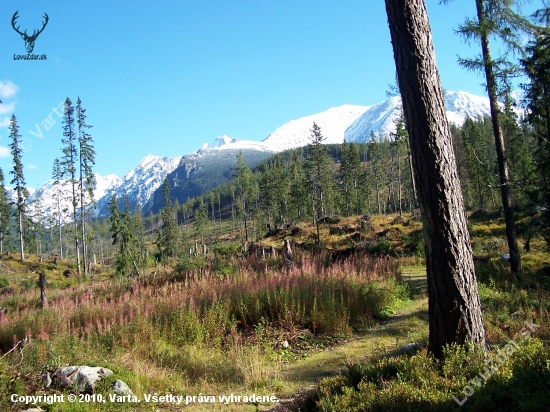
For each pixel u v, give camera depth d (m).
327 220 44.03
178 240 62.56
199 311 9.64
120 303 11.04
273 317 10.12
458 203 4.98
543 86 13.05
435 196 4.89
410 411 3.84
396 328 9.34
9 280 38.44
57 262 50.81
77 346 7.61
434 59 5.14
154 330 8.90
